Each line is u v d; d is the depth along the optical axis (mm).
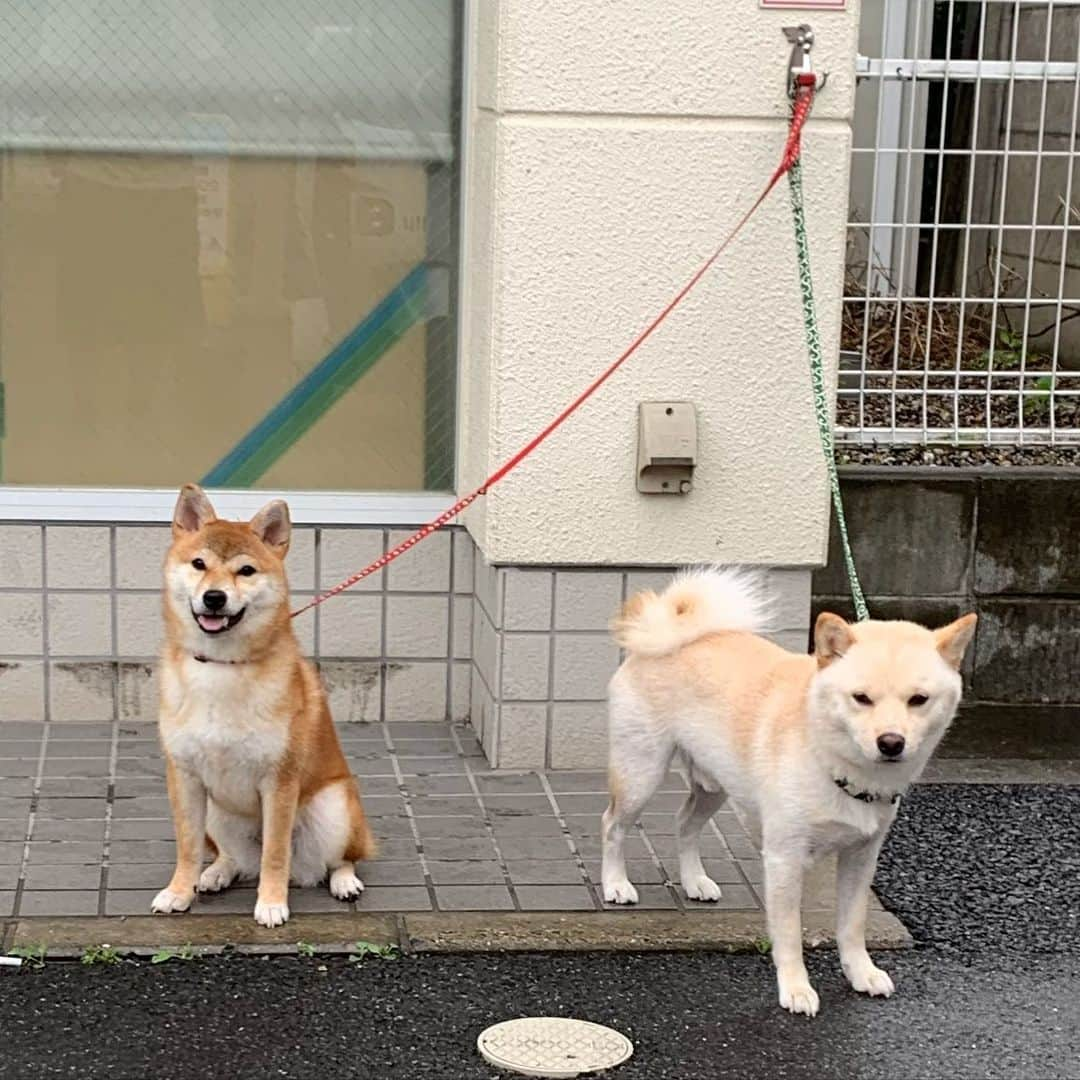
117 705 2861
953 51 3582
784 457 2680
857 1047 1990
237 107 2789
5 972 2068
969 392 3129
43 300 2812
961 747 2902
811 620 3043
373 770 2711
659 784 2273
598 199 2578
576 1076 1910
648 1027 2020
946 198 3580
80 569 2814
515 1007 2049
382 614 2881
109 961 2100
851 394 3213
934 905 2342
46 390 2838
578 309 2605
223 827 2295
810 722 2002
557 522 2660
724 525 2691
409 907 2268
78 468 2865
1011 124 3449
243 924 2197
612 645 2729
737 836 2539
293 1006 2027
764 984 2125
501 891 2322
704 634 2236
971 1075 1939
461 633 2902
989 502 3033
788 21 2551
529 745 2740
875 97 3508
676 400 2646
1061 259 3156
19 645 2822
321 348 2877
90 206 2795
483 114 2686
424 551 2869
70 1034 1954
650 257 2600
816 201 2605
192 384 2865
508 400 2621
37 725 2836
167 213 2809
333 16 2781
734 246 2609
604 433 2643
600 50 2535
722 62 2555
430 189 2844
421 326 2885
